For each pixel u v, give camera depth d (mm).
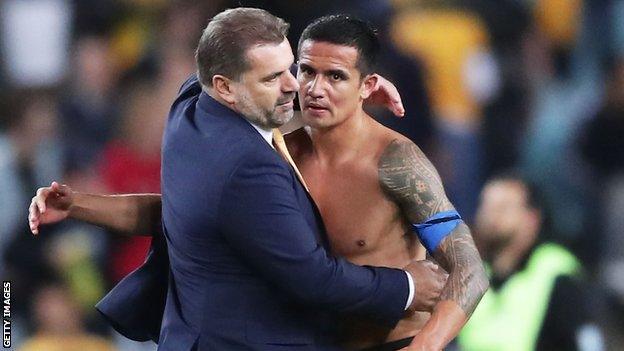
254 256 17438
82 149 35156
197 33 35844
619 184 36906
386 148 18078
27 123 34938
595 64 40438
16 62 38125
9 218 33250
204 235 17547
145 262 19281
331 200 18203
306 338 17984
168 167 17938
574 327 25359
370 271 17688
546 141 37844
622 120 37844
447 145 36906
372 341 18453
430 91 36250
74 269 31922
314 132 18312
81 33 38562
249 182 17250
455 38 39031
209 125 17625
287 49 17469
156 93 34625
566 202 35562
